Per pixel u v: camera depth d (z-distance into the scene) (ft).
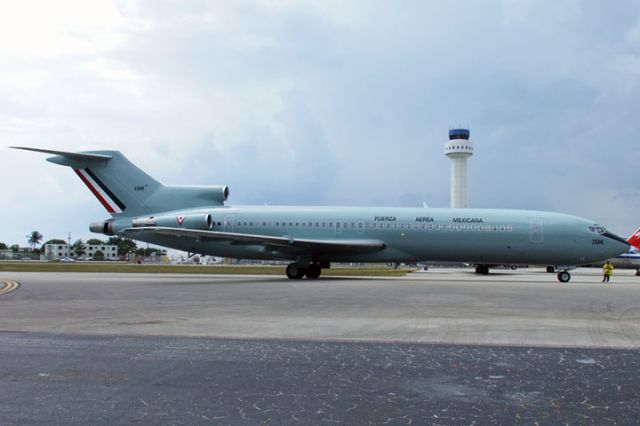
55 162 109.91
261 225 107.34
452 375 25.30
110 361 27.86
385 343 33.09
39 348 31.07
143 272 142.00
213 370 26.09
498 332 37.24
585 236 100.22
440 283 92.22
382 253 104.17
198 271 151.74
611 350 31.22
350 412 19.94
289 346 32.01
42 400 21.21
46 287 77.92
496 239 100.42
